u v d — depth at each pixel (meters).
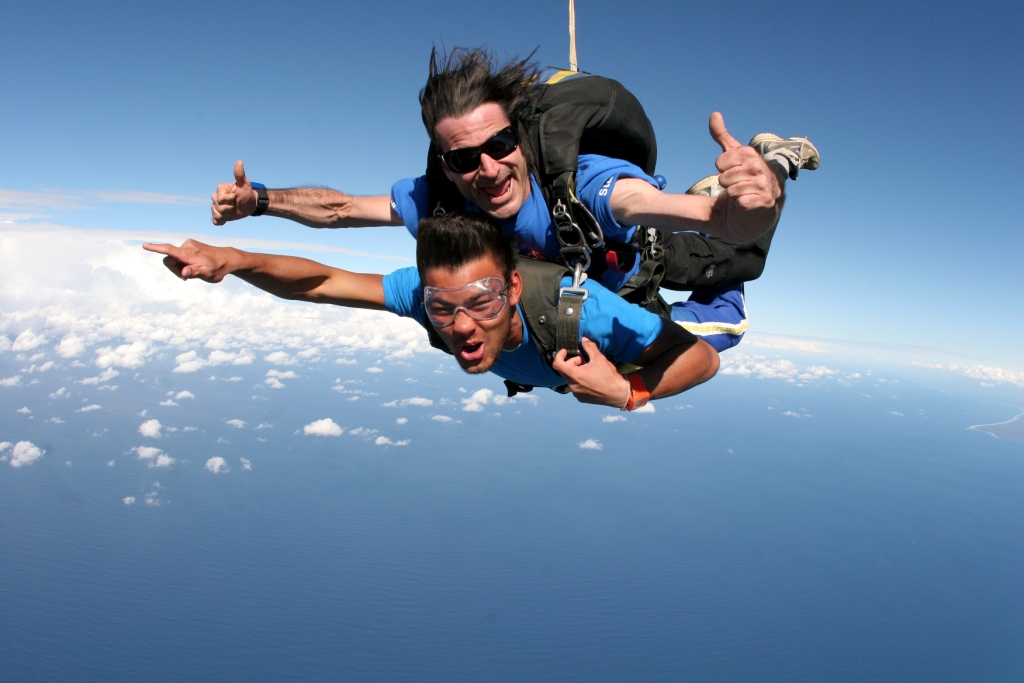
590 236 2.40
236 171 3.02
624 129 2.52
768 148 1.51
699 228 1.81
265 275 2.55
